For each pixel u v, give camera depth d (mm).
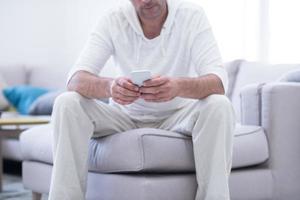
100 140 1935
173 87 1722
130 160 1796
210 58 1888
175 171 1882
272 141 2217
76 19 4504
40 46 4820
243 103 2348
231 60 3270
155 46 1961
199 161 1777
